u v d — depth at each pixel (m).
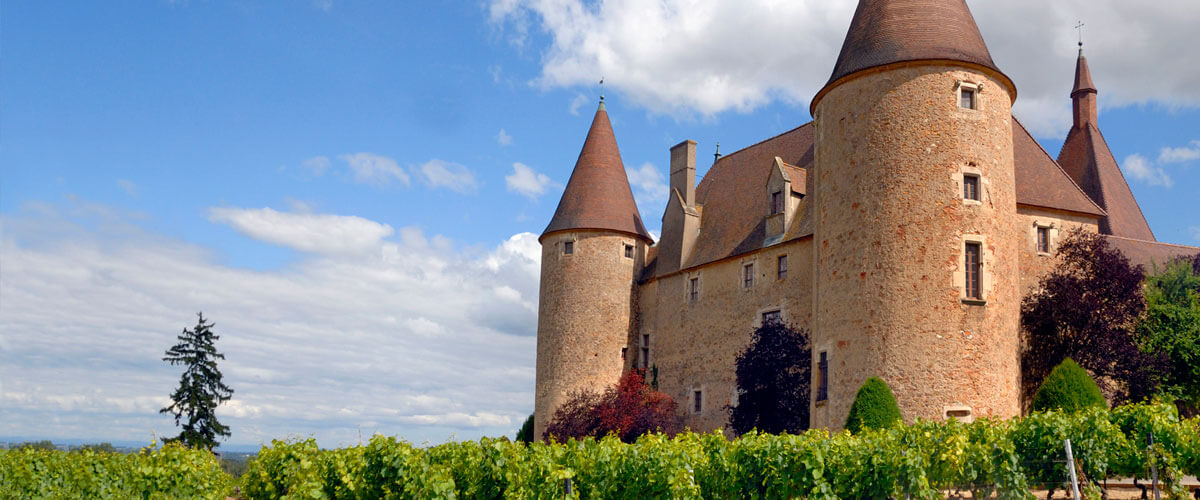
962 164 26.53
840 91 28.45
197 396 45.94
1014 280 27.28
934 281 25.89
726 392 35.94
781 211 34.81
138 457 19.97
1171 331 29.44
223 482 22.66
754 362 32.28
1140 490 20.72
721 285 37.31
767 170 38.84
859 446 16.55
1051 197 32.62
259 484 20.33
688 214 40.59
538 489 16.39
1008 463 16.72
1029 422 18.16
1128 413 18.75
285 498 18.41
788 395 31.38
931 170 26.44
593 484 16.27
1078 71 43.50
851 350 26.70
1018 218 31.83
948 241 26.08
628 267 42.19
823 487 16.08
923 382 25.38
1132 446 17.73
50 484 19.91
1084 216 33.00
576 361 40.50
